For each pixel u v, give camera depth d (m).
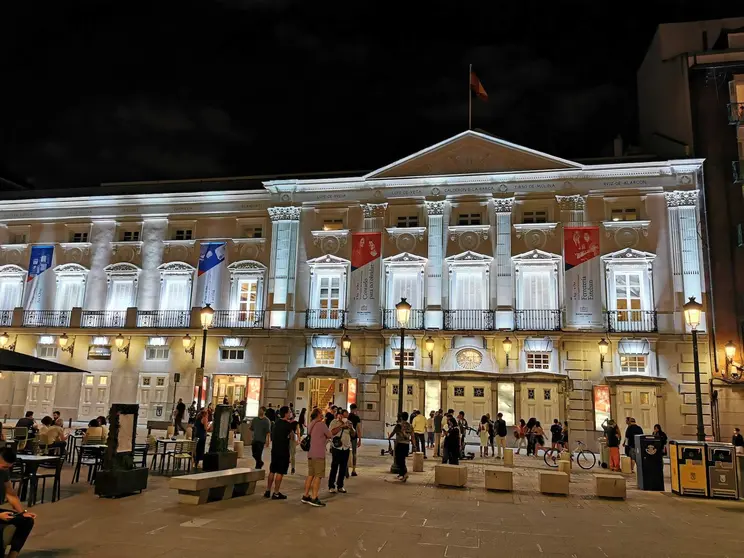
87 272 32.09
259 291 30.14
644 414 25.36
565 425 23.42
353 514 10.53
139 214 32.22
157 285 31.30
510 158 28.56
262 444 14.76
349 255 29.36
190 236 31.73
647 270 26.61
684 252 26.28
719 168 26.81
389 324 28.14
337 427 13.09
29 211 33.56
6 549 6.66
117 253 32.09
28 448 14.23
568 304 26.78
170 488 11.27
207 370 29.75
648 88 32.38
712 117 27.34
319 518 10.05
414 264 28.48
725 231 26.17
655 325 25.98
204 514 9.95
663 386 25.34
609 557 8.22
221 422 14.59
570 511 11.66
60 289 32.47
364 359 28.11
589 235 27.16
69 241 32.94
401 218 29.45
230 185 32.22
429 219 28.77
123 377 30.62
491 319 27.34
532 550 8.47
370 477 15.52
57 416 17.38
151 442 15.59
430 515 10.73
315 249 29.81
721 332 25.36
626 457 18.62
